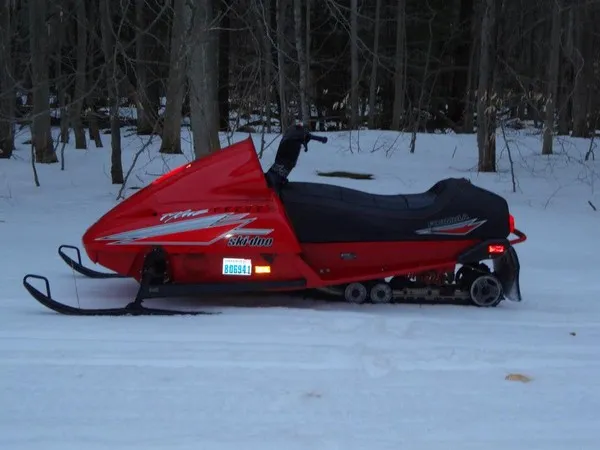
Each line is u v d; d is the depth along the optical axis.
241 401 3.18
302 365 3.67
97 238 4.82
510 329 4.57
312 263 5.12
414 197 5.37
